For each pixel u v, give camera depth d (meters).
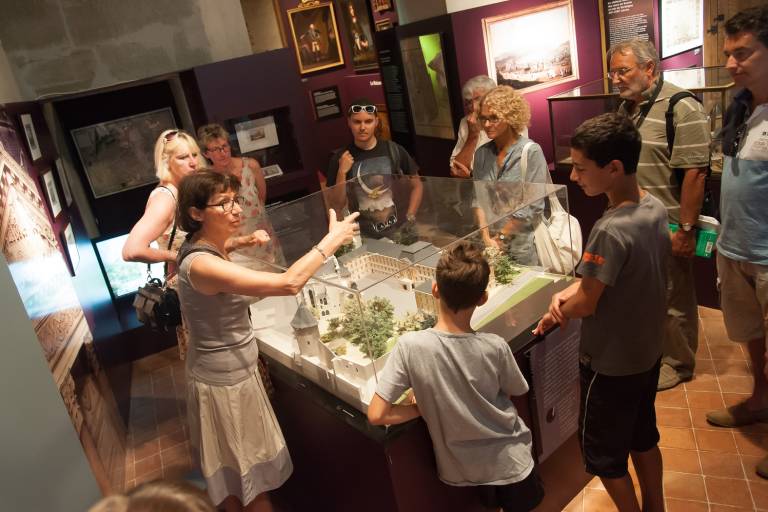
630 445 2.51
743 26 2.53
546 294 2.78
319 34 7.65
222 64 5.07
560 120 4.83
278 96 5.30
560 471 2.95
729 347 3.96
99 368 3.96
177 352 5.51
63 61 4.99
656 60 3.33
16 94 4.43
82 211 5.66
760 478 2.94
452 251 2.13
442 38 4.97
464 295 2.07
